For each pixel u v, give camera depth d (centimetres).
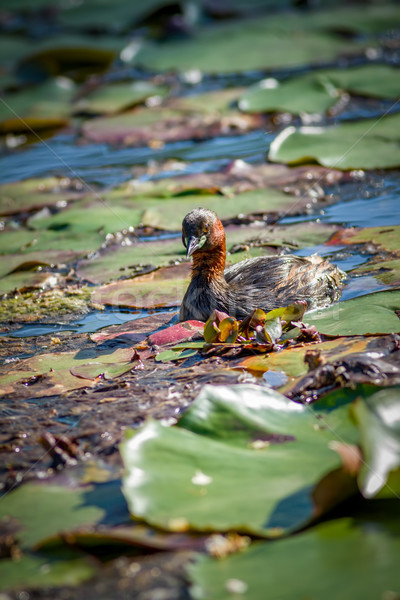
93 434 795
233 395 739
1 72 2958
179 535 589
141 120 2366
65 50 2920
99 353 1031
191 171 1889
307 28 3144
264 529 568
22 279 1366
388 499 621
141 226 1598
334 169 1705
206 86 2722
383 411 650
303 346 952
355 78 2452
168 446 670
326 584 509
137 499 604
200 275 1146
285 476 630
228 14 3519
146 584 549
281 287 1160
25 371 980
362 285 1155
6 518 646
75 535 588
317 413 732
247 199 1630
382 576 511
